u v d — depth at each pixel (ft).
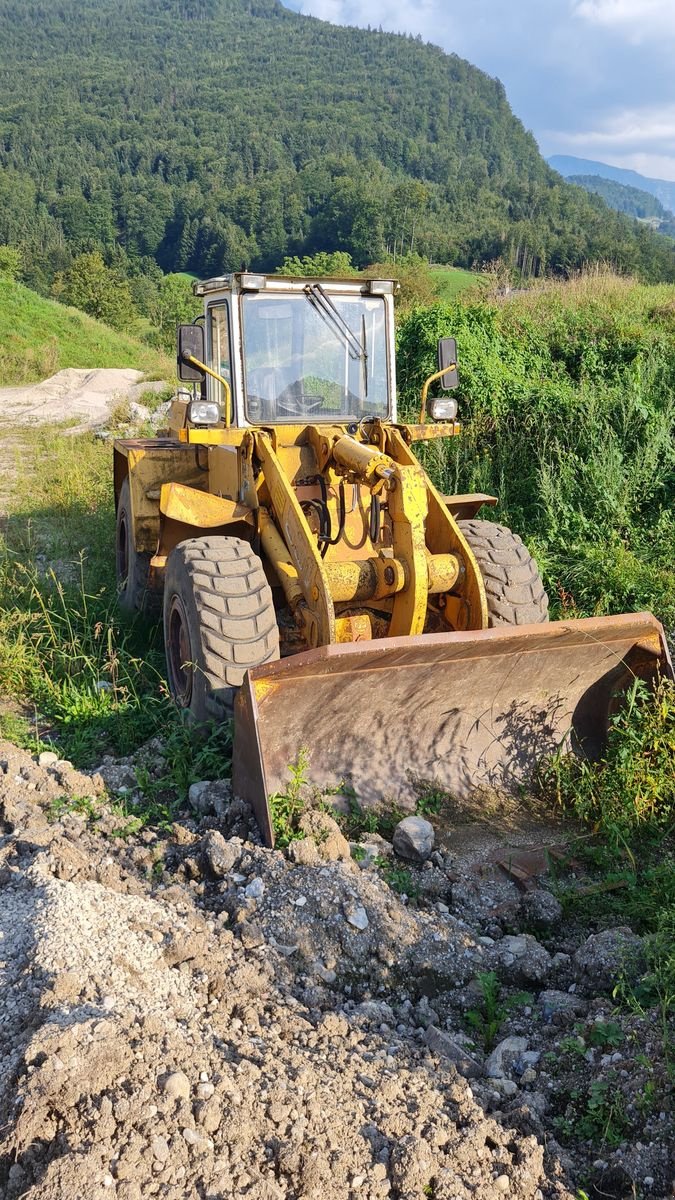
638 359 36.19
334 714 15.05
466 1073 10.57
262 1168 8.41
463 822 15.44
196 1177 8.09
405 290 101.09
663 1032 10.31
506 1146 9.36
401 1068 10.21
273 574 18.93
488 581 18.20
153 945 11.25
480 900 13.71
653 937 12.17
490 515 30.48
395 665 14.51
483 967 12.26
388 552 17.28
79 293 199.82
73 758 17.62
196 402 17.93
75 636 22.03
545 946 13.06
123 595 25.22
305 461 18.42
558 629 14.92
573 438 32.45
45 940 10.50
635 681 15.76
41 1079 8.41
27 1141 8.27
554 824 15.66
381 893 12.88
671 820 15.62
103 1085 8.55
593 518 28.94
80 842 14.01
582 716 16.96
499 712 16.33
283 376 19.10
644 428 31.55
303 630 16.75
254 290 18.65
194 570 16.94
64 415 67.00
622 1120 9.73
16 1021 9.59
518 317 48.14
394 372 20.10
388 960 12.09
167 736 17.52
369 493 18.40
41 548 31.89
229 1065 9.30
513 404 34.47
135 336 197.98
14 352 104.78
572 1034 10.99
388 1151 8.82
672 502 29.81
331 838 13.82
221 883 13.10
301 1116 8.93
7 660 21.13
